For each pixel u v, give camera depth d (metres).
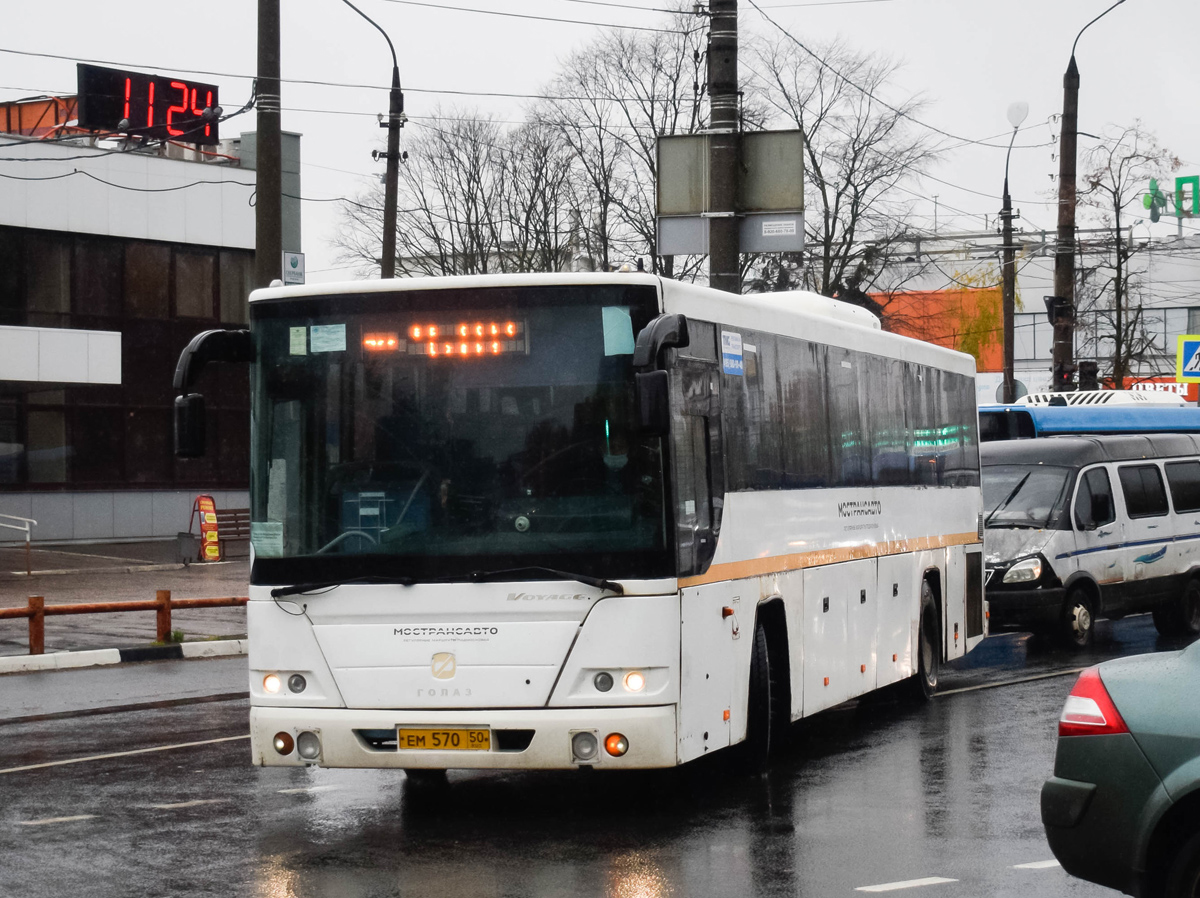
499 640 12.61
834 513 17.41
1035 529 27.72
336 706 12.83
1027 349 117.88
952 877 11.05
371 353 13.15
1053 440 29.55
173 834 12.84
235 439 62.22
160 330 60.09
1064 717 9.14
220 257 62.03
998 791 14.34
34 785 15.22
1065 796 9.02
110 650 27.02
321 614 12.89
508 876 11.23
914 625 20.33
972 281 107.50
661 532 12.64
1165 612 30.44
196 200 60.88
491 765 12.56
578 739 12.50
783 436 15.92
